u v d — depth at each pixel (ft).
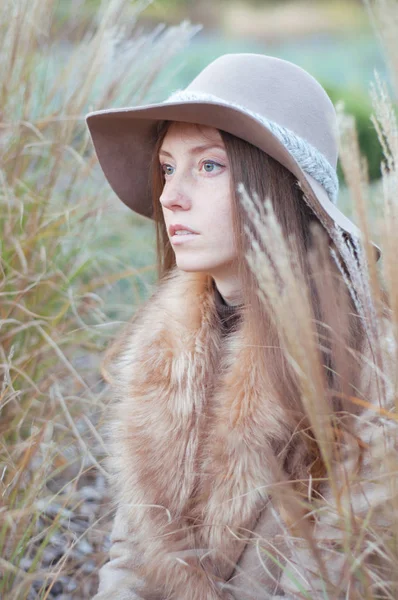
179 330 4.45
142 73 7.17
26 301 6.48
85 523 6.06
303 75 4.42
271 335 4.03
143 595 4.56
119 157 5.21
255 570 4.13
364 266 3.30
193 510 4.26
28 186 6.84
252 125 3.91
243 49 32.48
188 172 4.26
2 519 4.80
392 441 3.40
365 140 11.31
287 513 3.72
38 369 6.42
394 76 2.98
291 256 4.10
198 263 4.28
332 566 3.62
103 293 7.64
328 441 3.18
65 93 7.04
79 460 6.53
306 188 3.97
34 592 5.41
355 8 38.99
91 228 7.44
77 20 7.73
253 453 4.00
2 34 6.74
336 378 3.93
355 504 3.54
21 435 6.09
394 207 3.05
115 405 4.83
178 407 4.28
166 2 16.71
